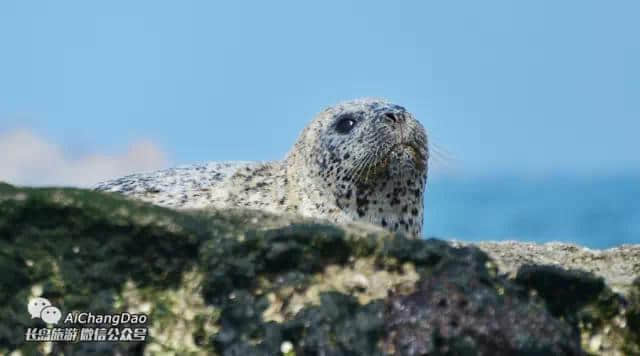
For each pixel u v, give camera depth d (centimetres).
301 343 2709
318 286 2786
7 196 2856
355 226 2903
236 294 2798
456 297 2709
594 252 3550
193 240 2845
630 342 2920
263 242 2828
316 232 2833
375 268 2802
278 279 2806
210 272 2817
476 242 3659
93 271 2830
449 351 2659
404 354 2658
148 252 2845
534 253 3512
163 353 2781
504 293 2781
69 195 2870
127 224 2844
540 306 2792
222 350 2766
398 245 2811
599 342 2891
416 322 2686
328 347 2686
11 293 2806
